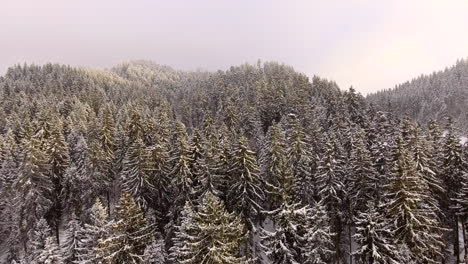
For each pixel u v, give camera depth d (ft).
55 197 164.14
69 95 392.88
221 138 192.65
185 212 114.62
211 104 381.60
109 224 94.84
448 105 562.66
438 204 128.47
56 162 168.76
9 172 174.70
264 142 208.95
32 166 148.77
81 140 195.72
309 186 144.87
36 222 146.51
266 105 299.17
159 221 152.76
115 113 313.94
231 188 135.23
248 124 253.85
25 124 236.63
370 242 91.71
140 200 145.28
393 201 101.24
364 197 129.29
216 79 513.04
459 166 131.44
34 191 148.05
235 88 395.34
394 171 114.62
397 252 89.25
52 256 100.58
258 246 128.57
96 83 558.15
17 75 572.92
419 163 124.98
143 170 147.43
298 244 94.53
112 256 80.43
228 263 71.36
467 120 470.39
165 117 257.14
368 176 128.67
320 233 95.76
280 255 93.56
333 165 130.72
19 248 152.35
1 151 197.47
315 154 173.58
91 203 158.61
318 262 92.58
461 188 127.24
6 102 344.49
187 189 141.69
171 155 173.47
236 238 80.89
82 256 107.34
